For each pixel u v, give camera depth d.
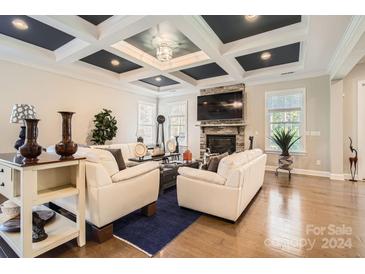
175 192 3.43
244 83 5.50
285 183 3.97
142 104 6.83
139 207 2.29
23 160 1.57
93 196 1.82
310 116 4.69
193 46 3.60
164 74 4.77
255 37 3.14
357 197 3.12
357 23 2.32
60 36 3.23
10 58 3.64
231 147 5.82
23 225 1.43
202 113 6.23
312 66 4.15
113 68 4.81
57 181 1.89
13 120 2.27
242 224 2.23
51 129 4.30
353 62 3.26
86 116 5.03
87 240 1.89
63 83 4.53
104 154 1.96
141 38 3.28
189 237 1.96
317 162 4.63
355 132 4.28
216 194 2.29
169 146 4.98
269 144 5.23
